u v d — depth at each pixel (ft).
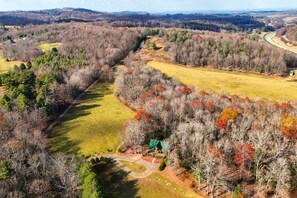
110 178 214.07
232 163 200.54
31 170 203.51
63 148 262.06
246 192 184.55
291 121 229.66
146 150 248.73
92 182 183.32
